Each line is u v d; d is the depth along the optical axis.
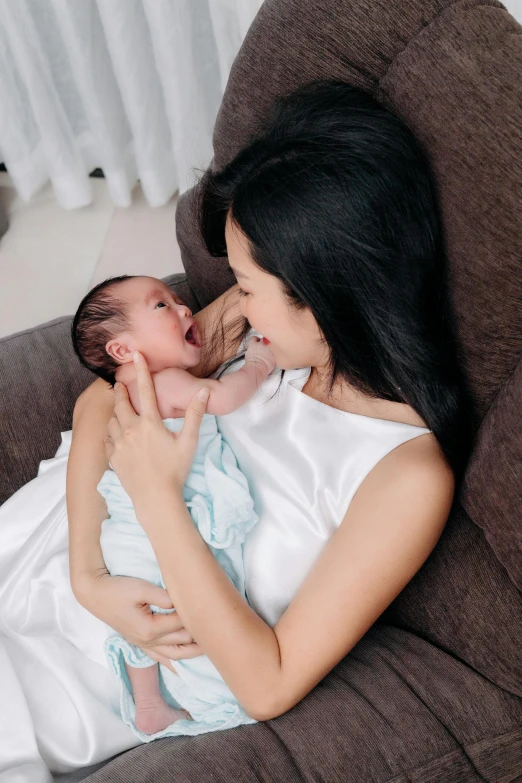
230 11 1.80
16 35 1.91
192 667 0.92
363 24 0.87
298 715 0.83
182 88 1.96
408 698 0.83
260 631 0.83
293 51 0.93
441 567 0.91
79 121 2.35
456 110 0.78
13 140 2.23
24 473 1.20
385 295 0.78
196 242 1.24
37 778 0.90
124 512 0.97
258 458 0.97
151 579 0.93
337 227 0.75
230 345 1.13
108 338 1.07
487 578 0.87
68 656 1.01
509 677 0.85
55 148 2.20
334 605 0.81
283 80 0.96
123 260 2.22
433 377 0.82
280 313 0.86
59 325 1.28
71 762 0.95
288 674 0.81
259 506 0.96
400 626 0.99
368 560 0.82
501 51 0.77
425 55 0.82
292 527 0.93
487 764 0.81
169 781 0.76
